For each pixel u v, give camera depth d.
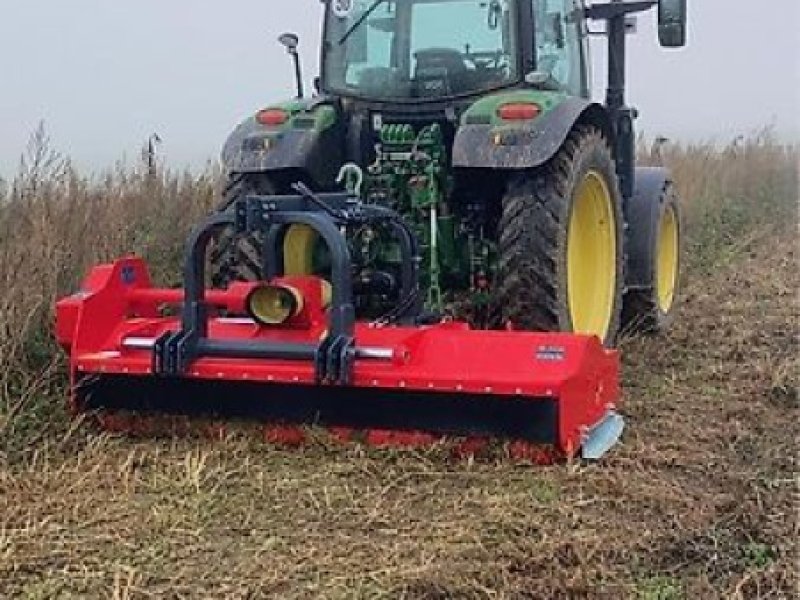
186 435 5.16
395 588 3.69
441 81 6.35
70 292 6.36
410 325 5.35
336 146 6.42
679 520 4.39
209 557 3.93
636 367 6.97
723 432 5.55
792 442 5.45
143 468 4.79
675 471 4.96
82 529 4.15
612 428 5.17
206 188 8.78
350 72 6.54
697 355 7.33
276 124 6.34
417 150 6.00
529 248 5.67
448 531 4.16
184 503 4.40
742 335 7.80
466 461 4.82
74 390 5.24
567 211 5.74
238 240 6.18
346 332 4.87
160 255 7.77
